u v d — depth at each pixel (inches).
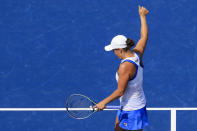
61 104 1146.0
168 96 1147.9
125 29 1214.3
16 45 1211.9
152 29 1213.1
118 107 783.1
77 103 824.9
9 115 1134.4
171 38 1202.0
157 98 1145.4
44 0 1262.3
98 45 1203.2
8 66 1194.0
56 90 1165.7
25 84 1175.6
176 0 1244.5
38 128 1107.3
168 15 1223.5
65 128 1105.4
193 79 1161.4
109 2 1251.2
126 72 740.0
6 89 1170.6
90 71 1179.3
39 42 1213.7
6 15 1243.2
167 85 1160.8
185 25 1211.9
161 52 1192.2
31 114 1136.2
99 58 1192.2
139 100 781.3
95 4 1250.6
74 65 1188.5
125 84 742.5
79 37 1213.7
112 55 1192.2
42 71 1186.0
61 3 1254.9
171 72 1171.9
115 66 1180.5
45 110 1140.5
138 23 1219.9
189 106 1130.0
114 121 1114.1
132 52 773.9
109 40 1205.1
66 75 1179.3
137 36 1198.9
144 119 795.4
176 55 1186.6
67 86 1169.4
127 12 1235.2
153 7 1237.1
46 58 1198.3
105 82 1167.6
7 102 1154.0
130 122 783.1
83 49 1202.6
